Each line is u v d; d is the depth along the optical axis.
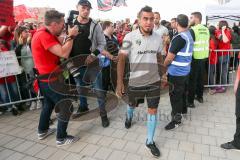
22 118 4.68
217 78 6.23
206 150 3.39
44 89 3.41
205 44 4.77
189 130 3.99
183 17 3.67
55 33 3.23
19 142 3.75
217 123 4.23
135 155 3.31
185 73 3.86
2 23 3.40
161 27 5.36
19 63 5.01
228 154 3.29
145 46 3.14
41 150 3.51
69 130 4.07
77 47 3.84
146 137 3.78
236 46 7.30
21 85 5.09
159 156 3.25
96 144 3.62
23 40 4.99
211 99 5.53
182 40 3.60
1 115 4.88
